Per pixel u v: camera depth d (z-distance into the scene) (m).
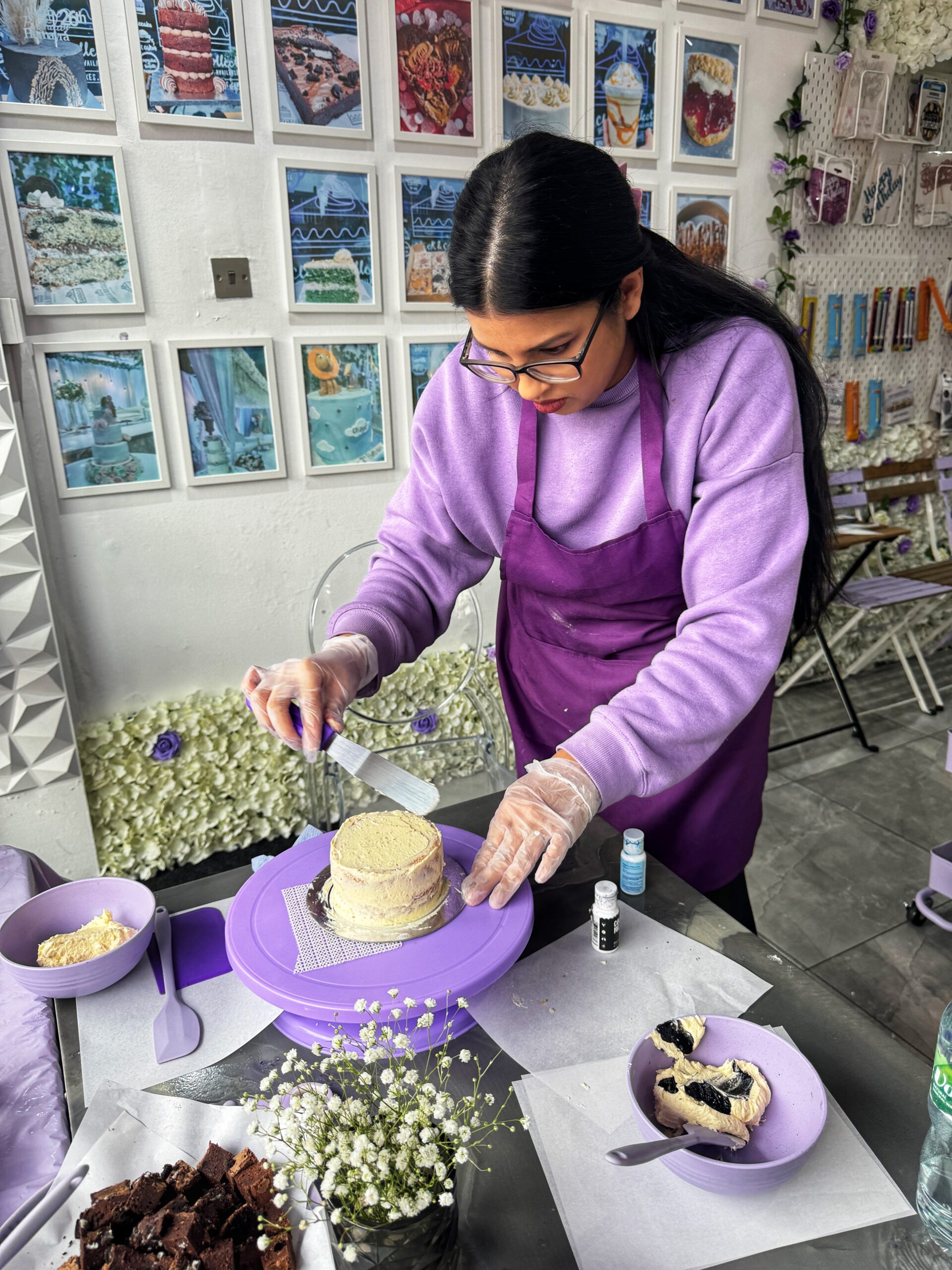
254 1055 0.76
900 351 3.41
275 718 0.93
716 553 0.97
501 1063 0.74
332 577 1.78
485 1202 0.62
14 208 1.92
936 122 3.14
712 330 0.97
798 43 2.81
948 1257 0.56
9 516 1.96
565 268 0.73
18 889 1.04
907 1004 1.83
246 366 2.25
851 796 2.66
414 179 2.32
